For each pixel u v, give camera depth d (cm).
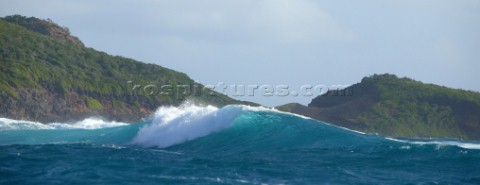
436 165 2592
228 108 3416
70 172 2295
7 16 11644
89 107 8912
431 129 10644
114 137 3844
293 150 3011
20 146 3369
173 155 2878
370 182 2253
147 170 2333
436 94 11300
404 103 11031
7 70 8538
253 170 2397
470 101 11050
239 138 3262
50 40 10238
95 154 2889
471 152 2748
